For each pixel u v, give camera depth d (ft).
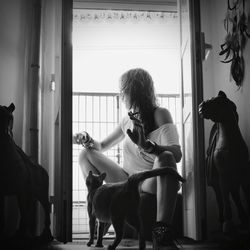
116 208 6.60
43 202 7.63
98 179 7.69
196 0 8.45
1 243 6.99
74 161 12.32
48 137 9.78
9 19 9.52
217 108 7.23
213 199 9.77
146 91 8.74
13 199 8.77
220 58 9.86
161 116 8.39
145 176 6.66
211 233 7.94
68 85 7.74
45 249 7.14
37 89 9.34
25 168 7.22
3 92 9.18
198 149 8.02
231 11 9.07
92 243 7.55
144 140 7.37
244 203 7.91
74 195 12.14
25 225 7.16
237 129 7.30
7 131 7.03
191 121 8.27
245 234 6.93
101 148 9.34
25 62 9.64
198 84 8.22
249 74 7.99
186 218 8.57
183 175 9.00
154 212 7.91
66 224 7.33
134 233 8.66
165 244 6.68
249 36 7.77
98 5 11.85
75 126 12.69
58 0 9.37
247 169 7.17
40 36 9.64
